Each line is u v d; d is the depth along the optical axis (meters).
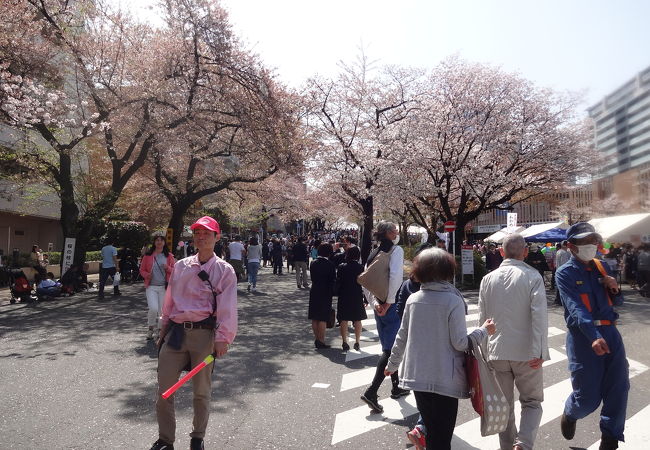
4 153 17.47
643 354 6.73
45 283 14.77
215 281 3.97
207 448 4.18
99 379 6.32
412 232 47.34
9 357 7.56
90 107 19.09
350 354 7.97
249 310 13.08
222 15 17.70
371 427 4.70
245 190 27.42
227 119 19.45
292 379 6.44
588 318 3.72
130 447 4.16
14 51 14.72
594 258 3.91
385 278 5.47
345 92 24.88
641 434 4.41
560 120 23.36
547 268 19.88
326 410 5.19
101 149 25.33
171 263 8.71
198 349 3.93
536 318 3.78
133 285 20.19
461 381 3.42
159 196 27.38
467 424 4.78
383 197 23.94
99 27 18.34
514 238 4.13
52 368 6.88
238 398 5.60
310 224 58.97
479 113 24.72
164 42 18.02
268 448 4.19
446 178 24.89
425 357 3.47
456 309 3.48
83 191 23.61
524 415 3.87
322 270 8.39
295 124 21.05
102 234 27.14
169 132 17.22
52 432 4.49
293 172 19.95
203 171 24.42
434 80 25.44
